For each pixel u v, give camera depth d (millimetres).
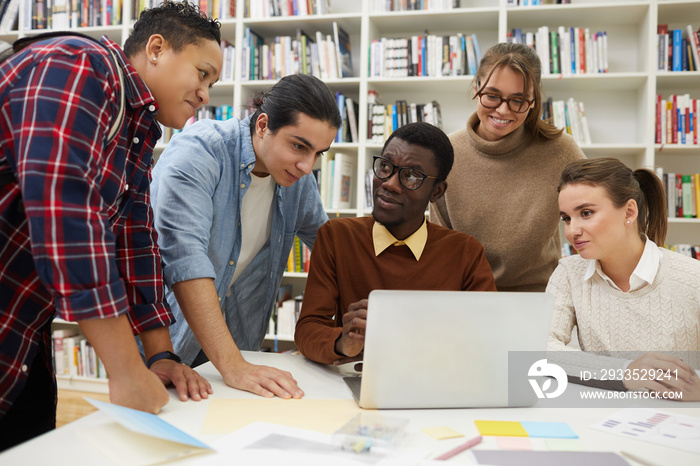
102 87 848
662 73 2916
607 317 1396
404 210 1350
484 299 927
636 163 3160
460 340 931
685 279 1329
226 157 1400
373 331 906
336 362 1195
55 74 797
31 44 898
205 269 1132
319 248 1444
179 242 1164
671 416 929
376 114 3227
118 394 839
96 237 799
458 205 1801
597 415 936
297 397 993
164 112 1036
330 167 3264
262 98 1361
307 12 3312
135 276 1080
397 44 3213
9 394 935
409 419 891
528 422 882
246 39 3354
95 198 818
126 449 712
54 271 769
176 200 1224
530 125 1673
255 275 1634
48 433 761
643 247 1388
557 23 3193
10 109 802
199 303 1110
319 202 1742
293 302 3248
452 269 1415
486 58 1604
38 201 757
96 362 3404
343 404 963
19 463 665
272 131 1259
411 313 909
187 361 1504
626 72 3160
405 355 921
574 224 1346
